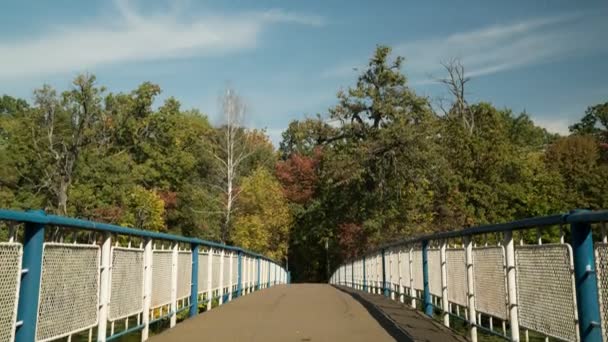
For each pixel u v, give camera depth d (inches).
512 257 211.6
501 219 1210.0
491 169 1268.5
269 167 2324.1
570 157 1861.5
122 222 1386.6
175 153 2033.7
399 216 1510.8
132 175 1742.1
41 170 1589.6
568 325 163.9
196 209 1777.8
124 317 253.4
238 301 538.0
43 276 174.9
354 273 1047.6
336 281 1599.4
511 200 1259.8
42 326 173.5
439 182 1392.7
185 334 318.3
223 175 1699.1
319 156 1993.1
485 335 264.4
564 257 166.9
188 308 395.2
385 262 615.8
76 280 199.5
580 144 1971.0
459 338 288.2
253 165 2245.3
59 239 191.3
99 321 224.1
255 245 1668.3
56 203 1466.5
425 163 1460.4
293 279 2491.4
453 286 309.7
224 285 530.9
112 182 1558.8
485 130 1406.3
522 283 201.8
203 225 1697.8
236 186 1758.1
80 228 199.9
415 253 427.2
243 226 1641.2
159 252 314.2
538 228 190.5
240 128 1633.9
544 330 181.3
